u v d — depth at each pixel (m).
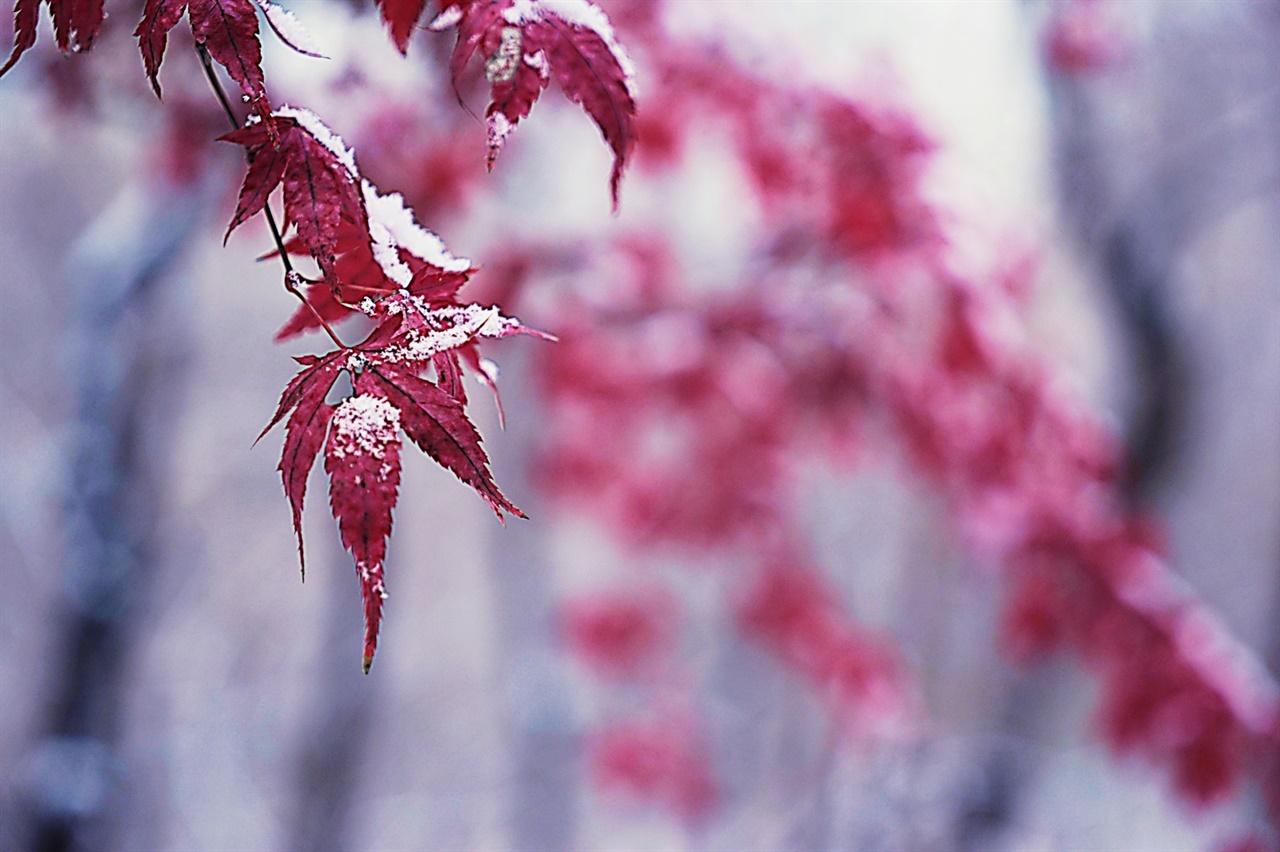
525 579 10.30
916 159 3.96
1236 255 11.18
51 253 11.99
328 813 8.10
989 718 6.85
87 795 4.15
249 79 1.24
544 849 10.34
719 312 4.32
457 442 1.23
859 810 6.69
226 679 11.55
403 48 1.38
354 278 1.45
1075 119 5.85
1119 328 6.04
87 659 4.28
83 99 3.24
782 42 3.98
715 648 8.89
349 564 8.45
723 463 4.79
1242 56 6.12
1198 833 5.18
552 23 1.33
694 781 6.83
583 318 4.34
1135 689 4.46
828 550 10.17
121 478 4.41
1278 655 7.82
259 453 12.49
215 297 11.09
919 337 4.24
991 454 4.39
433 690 12.55
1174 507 6.88
